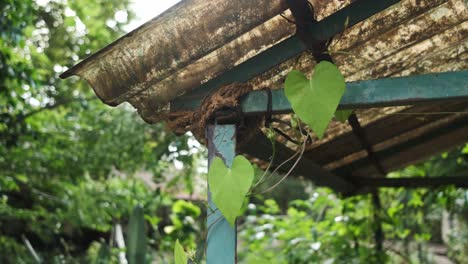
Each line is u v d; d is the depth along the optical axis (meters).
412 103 1.70
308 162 2.83
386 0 1.70
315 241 4.45
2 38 4.36
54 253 7.06
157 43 1.76
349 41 1.92
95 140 5.80
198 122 1.86
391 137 3.17
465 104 2.72
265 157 2.58
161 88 1.88
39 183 6.15
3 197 6.21
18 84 4.58
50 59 7.14
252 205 5.10
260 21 1.68
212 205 1.76
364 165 3.62
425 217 5.02
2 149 5.47
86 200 5.93
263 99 1.80
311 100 1.54
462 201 5.15
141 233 3.63
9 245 6.18
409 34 1.93
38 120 5.92
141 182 6.46
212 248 1.74
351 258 4.25
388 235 4.92
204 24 1.71
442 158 4.63
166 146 5.38
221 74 1.88
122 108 5.89
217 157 1.64
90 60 1.78
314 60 1.95
